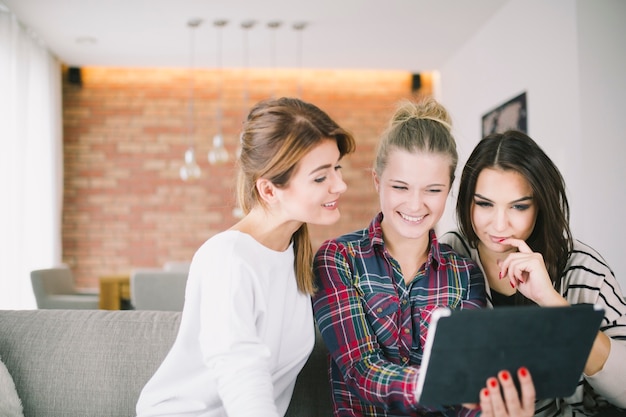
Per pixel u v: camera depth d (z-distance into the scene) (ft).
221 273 3.65
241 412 3.23
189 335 3.86
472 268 4.49
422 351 4.22
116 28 15.53
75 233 19.49
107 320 5.26
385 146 4.19
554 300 4.03
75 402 4.97
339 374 4.27
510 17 13.64
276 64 19.06
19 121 14.82
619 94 10.66
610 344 4.03
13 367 5.04
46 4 13.74
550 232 4.44
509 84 13.75
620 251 10.57
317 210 3.84
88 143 19.61
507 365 3.15
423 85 20.68
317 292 4.30
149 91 19.79
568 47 10.96
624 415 4.10
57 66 18.19
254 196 4.00
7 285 13.89
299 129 3.72
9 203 13.99
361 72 20.38
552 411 4.42
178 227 19.72
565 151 11.14
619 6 10.67
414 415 3.99
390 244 4.43
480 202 4.48
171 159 19.77
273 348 3.97
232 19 14.90
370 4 13.92
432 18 14.79
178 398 3.85
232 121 19.93
